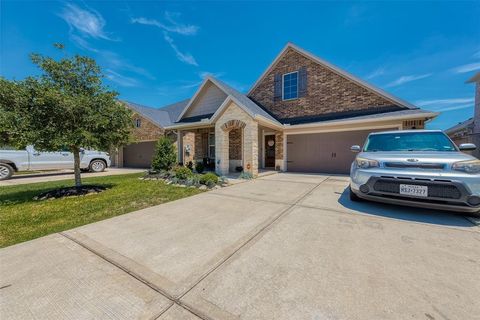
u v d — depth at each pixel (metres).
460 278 1.88
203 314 1.51
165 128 12.10
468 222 3.30
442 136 4.42
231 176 9.12
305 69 10.98
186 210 4.23
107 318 1.49
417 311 1.49
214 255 2.38
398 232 2.95
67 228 3.35
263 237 2.85
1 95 4.76
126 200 5.17
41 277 1.98
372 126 8.84
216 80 11.20
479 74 9.39
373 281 1.85
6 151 9.57
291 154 10.90
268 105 12.12
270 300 1.63
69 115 5.37
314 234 2.92
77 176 6.28
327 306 1.55
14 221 3.71
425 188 3.34
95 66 6.11
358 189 4.03
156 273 2.04
